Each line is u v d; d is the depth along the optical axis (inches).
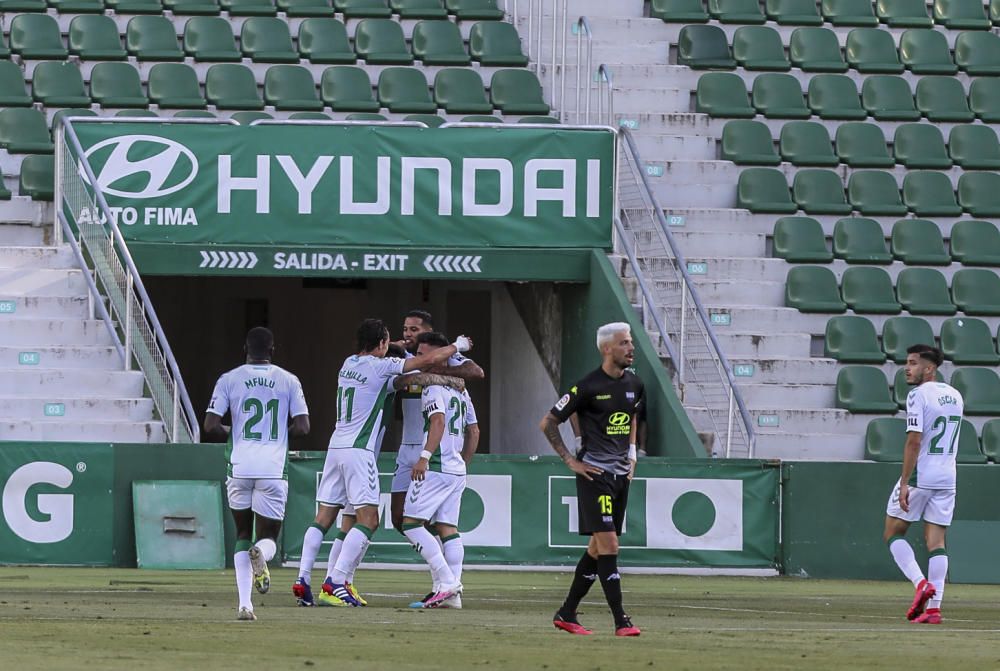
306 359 3368.6
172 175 2378.2
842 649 1017.5
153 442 2095.2
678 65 3016.7
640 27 3073.3
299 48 2957.7
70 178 2415.1
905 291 2623.0
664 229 2394.2
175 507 1950.1
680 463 2005.4
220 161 2383.1
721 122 2883.9
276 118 2765.7
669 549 1999.3
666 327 2432.3
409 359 1390.3
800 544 2012.8
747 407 2399.1
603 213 2415.1
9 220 2495.1
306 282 3341.5
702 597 1628.9
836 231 2667.3
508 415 2824.8
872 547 2018.9
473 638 1053.8
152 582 1678.2
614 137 2418.8
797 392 2428.6
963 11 3277.6
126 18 3009.4
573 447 2401.6
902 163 2871.6
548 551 1987.0
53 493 1936.5
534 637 1075.9
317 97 2896.2
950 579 2016.5
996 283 2667.3
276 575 1859.0
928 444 1455.5
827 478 2018.9
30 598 1384.1
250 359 1262.3
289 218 2385.6
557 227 2411.4
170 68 2834.6
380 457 1979.6
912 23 3230.8
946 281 2640.3
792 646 1035.9
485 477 1985.7
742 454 2319.1
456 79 2869.1
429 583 1756.9
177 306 3262.8
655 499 1999.3
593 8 3129.9
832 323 2502.5
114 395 2242.9
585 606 1460.4
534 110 2837.1
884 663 924.0
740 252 2635.3
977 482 2036.2
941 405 1457.9
